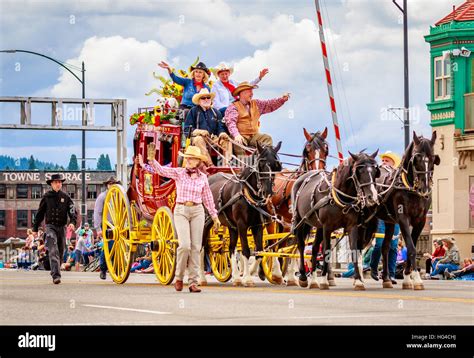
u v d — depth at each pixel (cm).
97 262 4009
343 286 2248
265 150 2167
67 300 1686
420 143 2064
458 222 4266
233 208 2191
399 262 2820
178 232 1930
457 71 4278
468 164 4259
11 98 4544
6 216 12056
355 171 2000
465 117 4256
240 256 2348
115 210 2459
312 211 2084
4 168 12938
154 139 2352
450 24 4278
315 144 2294
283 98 2434
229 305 1564
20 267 4906
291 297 1759
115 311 1454
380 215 2134
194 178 1936
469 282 2534
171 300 1680
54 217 2328
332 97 2905
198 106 2412
